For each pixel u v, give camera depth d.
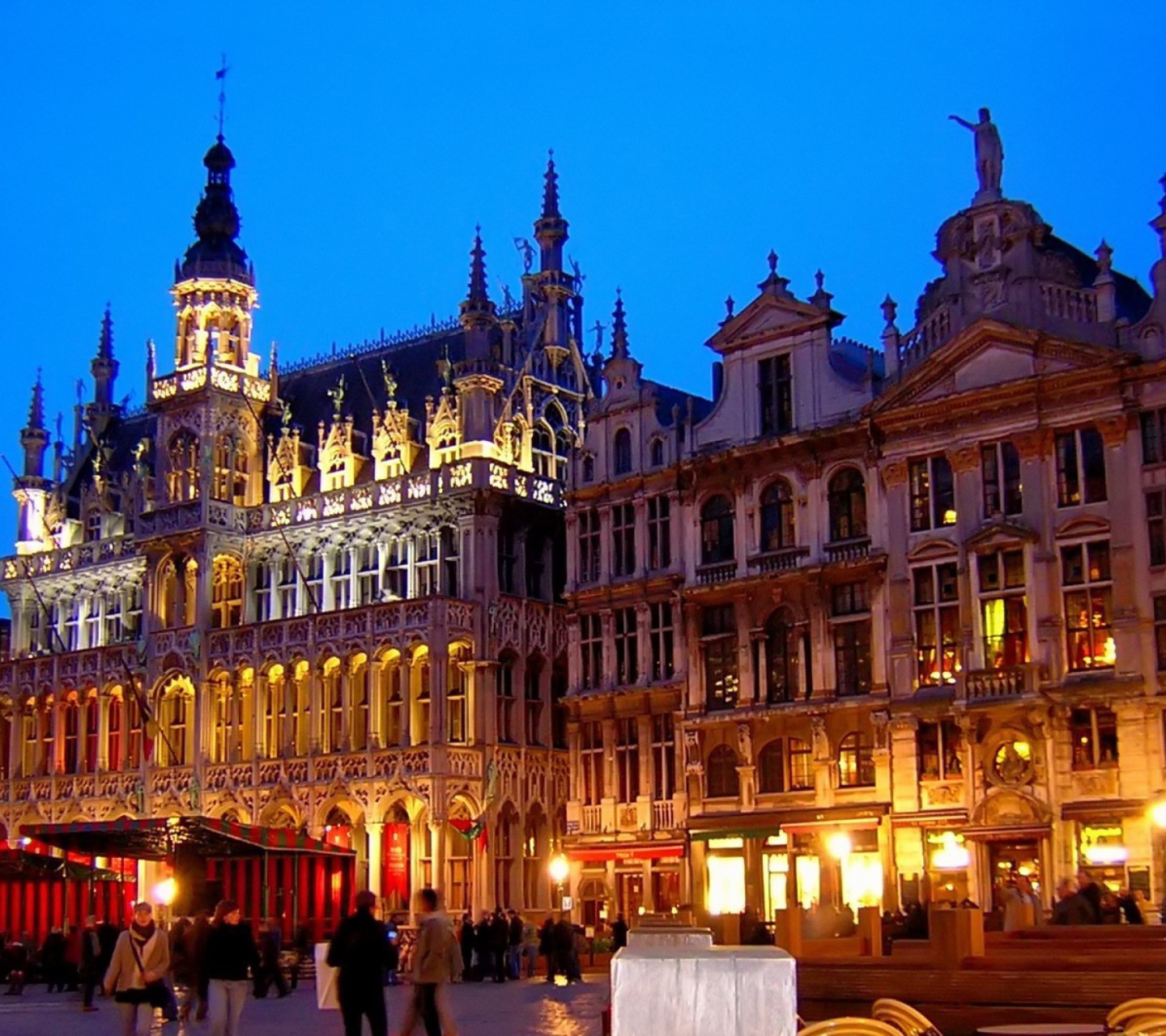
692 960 8.86
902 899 50.38
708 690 56.97
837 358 55.75
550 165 73.69
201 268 74.12
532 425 68.06
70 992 49.75
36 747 75.56
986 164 52.50
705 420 58.62
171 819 49.38
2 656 81.50
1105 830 47.09
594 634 61.12
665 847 57.22
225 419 71.94
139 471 77.06
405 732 62.00
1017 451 50.28
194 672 68.81
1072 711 48.16
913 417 52.19
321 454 70.81
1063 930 24.39
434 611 61.66
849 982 20.88
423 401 70.88
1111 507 48.19
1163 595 47.16
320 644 65.06
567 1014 34.22
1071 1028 15.78
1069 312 50.12
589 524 61.81
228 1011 24.06
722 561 57.06
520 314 72.88
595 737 60.41
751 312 57.56
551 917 52.28
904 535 52.25
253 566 71.38
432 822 60.31
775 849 54.34
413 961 23.70
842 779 53.16
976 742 49.62
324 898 57.84
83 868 59.12
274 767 65.56
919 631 51.66
